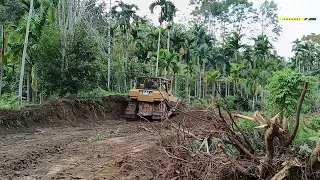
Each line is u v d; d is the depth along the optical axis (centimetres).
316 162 561
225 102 680
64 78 2181
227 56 5069
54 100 1958
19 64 2494
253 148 635
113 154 1037
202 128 652
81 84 2211
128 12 3791
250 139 657
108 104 2227
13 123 1545
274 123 555
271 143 563
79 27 2277
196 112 667
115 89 3506
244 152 617
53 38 2198
